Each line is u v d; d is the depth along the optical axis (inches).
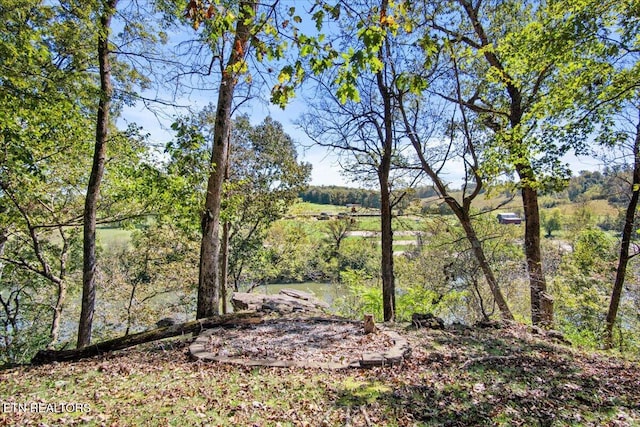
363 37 102.9
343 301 574.6
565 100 275.0
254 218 721.6
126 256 652.7
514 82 353.7
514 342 246.2
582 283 644.1
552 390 165.2
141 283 652.1
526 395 158.7
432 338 248.7
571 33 240.5
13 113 255.6
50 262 551.2
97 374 179.8
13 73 210.7
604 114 286.0
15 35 213.9
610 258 647.8
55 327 474.3
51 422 126.8
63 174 414.9
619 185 413.1
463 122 402.3
